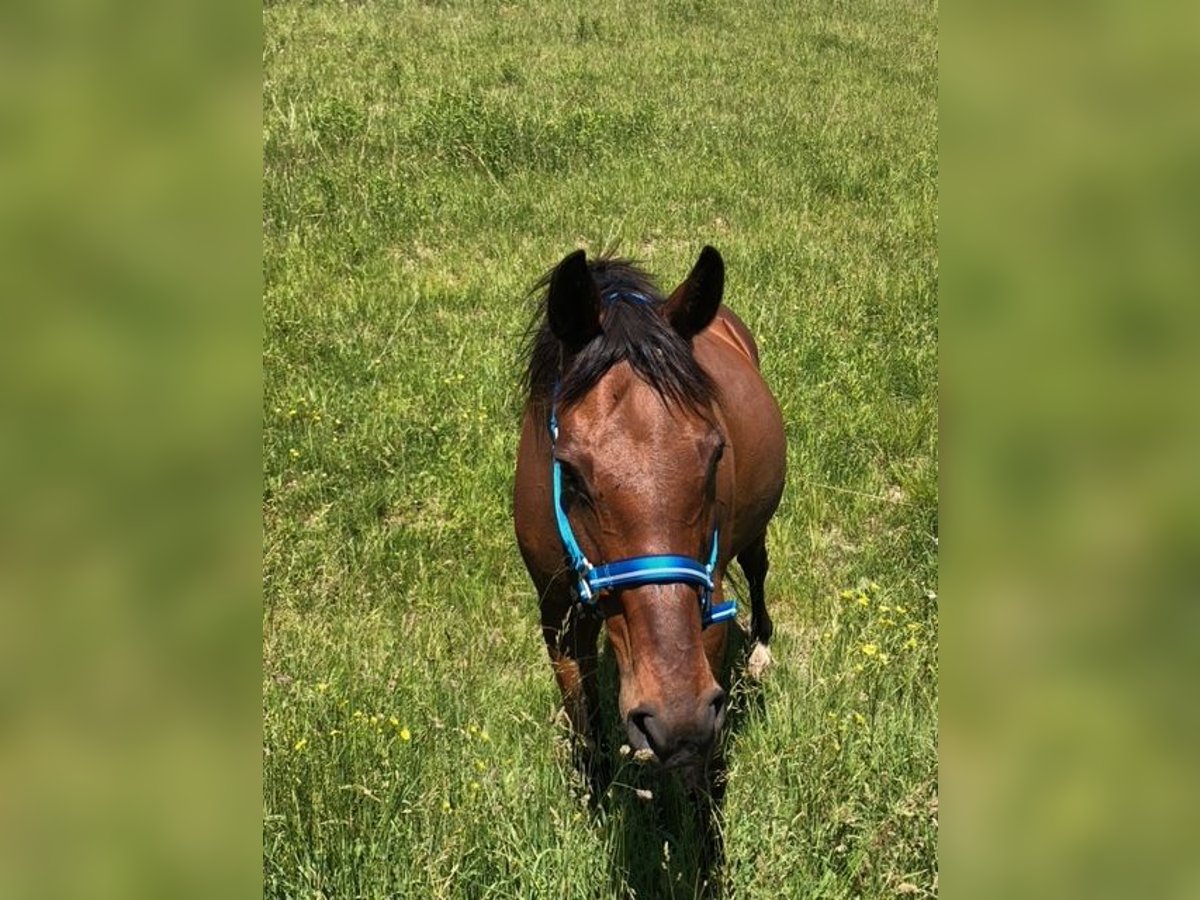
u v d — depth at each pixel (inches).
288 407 224.1
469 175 368.5
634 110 437.7
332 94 426.9
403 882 111.1
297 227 312.0
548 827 120.6
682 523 93.7
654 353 98.3
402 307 274.5
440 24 589.9
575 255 102.4
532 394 119.0
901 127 478.9
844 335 274.5
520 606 175.3
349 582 178.5
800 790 123.7
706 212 350.6
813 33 658.2
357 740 125.0
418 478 204.4
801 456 214.7
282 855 111.2
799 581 185.5
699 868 119.6
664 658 90.7
